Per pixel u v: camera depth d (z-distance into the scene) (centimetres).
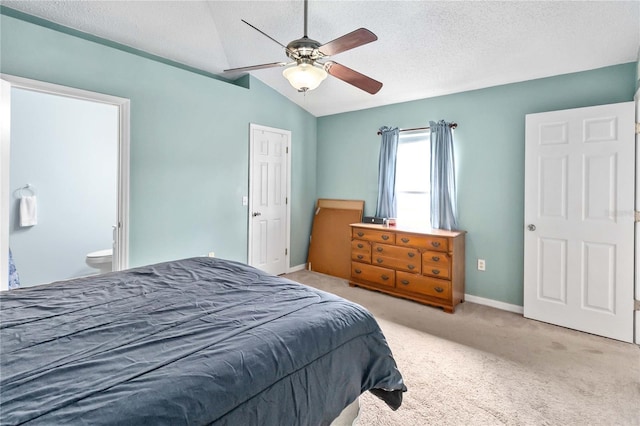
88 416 73
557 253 284
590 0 215
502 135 323
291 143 450
